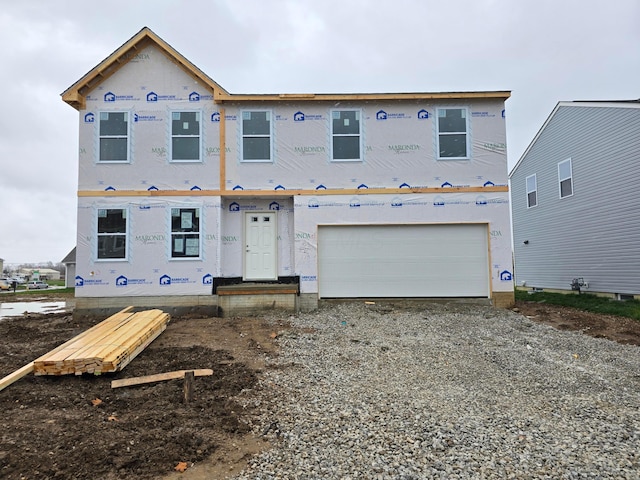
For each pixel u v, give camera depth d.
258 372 6.34
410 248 12.04
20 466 3.56
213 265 11.66
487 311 11.11
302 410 5.00
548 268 17.89
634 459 3.96
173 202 11.77
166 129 11.89
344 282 11.99
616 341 8.62
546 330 9.45
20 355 7.15
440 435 4.38
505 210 11.98
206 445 4.06
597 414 5.06
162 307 11.47
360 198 12.03
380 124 12.16
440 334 8.90
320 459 3.90
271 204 12.49
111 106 11.86
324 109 12.19
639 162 12.97
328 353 7.50
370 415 4.89
